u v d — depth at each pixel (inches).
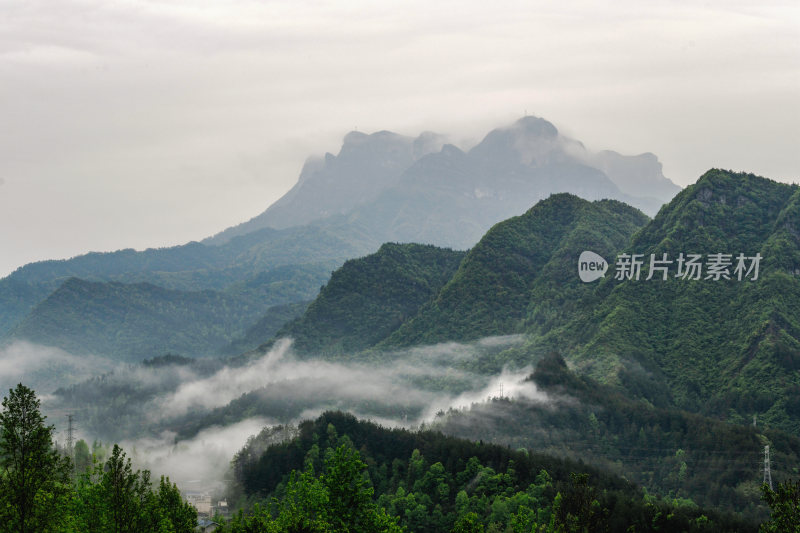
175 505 4822.8
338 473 5167.3
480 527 5305.1
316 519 4963.1
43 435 4042.8
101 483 4347.9
